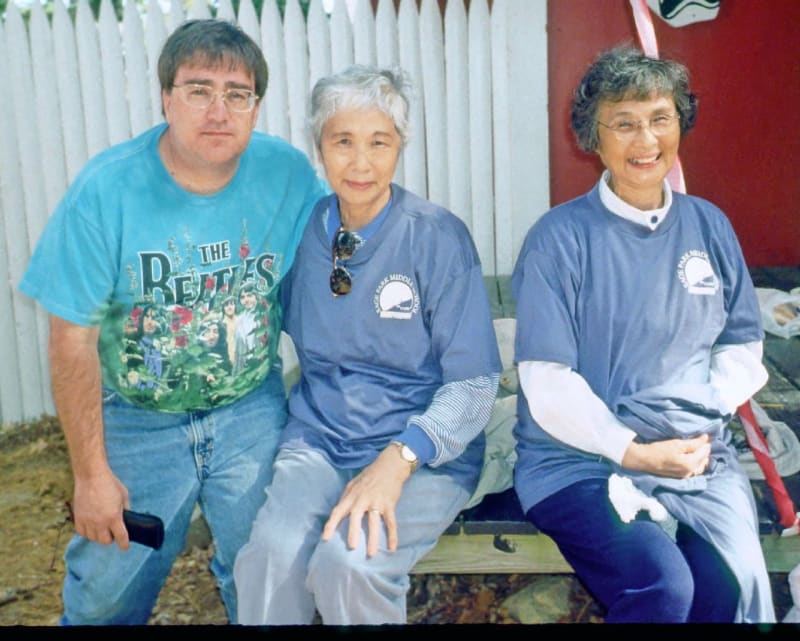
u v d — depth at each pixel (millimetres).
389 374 2189
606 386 2121
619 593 1967
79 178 2143
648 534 1991
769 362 3125
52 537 3189
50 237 2148
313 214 2223
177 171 2131
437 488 2115
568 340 2096
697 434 2090
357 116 2039
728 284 2158
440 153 4070
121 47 3889
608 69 2082
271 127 3967
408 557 2057
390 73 2076
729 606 1971
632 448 2043
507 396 2797
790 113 4012
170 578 2881
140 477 2258
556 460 2152
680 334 2104
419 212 2139
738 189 4098
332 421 2189
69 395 2164
